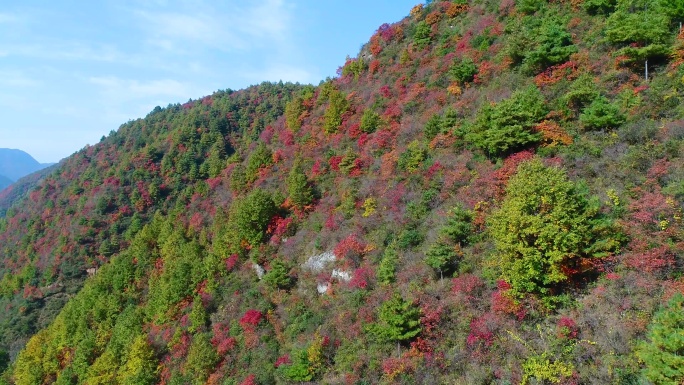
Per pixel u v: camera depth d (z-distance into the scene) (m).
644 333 15.28
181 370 33.19
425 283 24.20
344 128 47.03
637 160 21.47
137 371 35.19
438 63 44.56
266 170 51.81
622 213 19.33
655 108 23.98
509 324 18.91
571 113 27.62
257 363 29.14
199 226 54.34
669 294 15.66
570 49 31.95
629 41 29.27
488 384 17.42
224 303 37.47
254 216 40.25
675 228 17.20
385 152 38.31
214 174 69.25
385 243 29.22
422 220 28.73
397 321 21.09
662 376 12.38
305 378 24.62
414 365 20.11
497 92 34.56
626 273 17.55
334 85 58.44
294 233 39.00
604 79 28.58
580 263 18.23
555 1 39.88
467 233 24.75
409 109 41.53
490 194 26.00
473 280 21.92
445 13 51.62
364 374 22.23
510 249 19.00
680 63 25.55
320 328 27.45
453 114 34.19
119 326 43.75
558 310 18.23
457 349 19.72
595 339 16.16
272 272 34.12
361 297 26.64
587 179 22.67
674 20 28.48
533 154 26.69
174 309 40.56
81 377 41.44
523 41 35.72
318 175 42.66
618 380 14.40
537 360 16.53
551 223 17.58
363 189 35.34
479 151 30.55
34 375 46.00
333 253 32.09
